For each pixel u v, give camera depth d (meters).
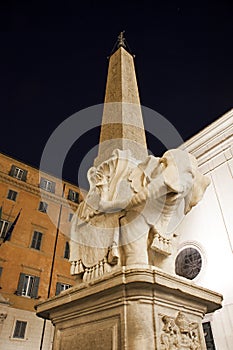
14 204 19.52
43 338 16.28
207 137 11.06
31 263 18.25
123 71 7.78
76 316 3.19
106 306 2.87
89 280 3.22
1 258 17.33
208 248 9.16
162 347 2.53
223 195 9.67
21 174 20.81
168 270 3.48
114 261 3.39
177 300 2.96
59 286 18.70
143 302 2.71
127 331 2.57
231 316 7.68
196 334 2.97
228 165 10.01
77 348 2.98
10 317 15.78
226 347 7.41
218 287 8.35
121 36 9.25
